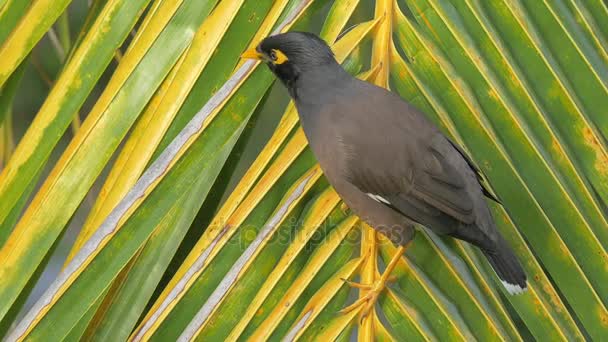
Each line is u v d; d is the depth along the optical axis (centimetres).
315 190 564
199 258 472
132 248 464
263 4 529
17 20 526
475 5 537
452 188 563
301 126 586
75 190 492
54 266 947
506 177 516
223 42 523
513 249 550
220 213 491
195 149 490
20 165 495
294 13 541
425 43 540
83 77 507
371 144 562
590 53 545
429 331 489
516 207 514
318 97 573
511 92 524
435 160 566
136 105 504
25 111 807
